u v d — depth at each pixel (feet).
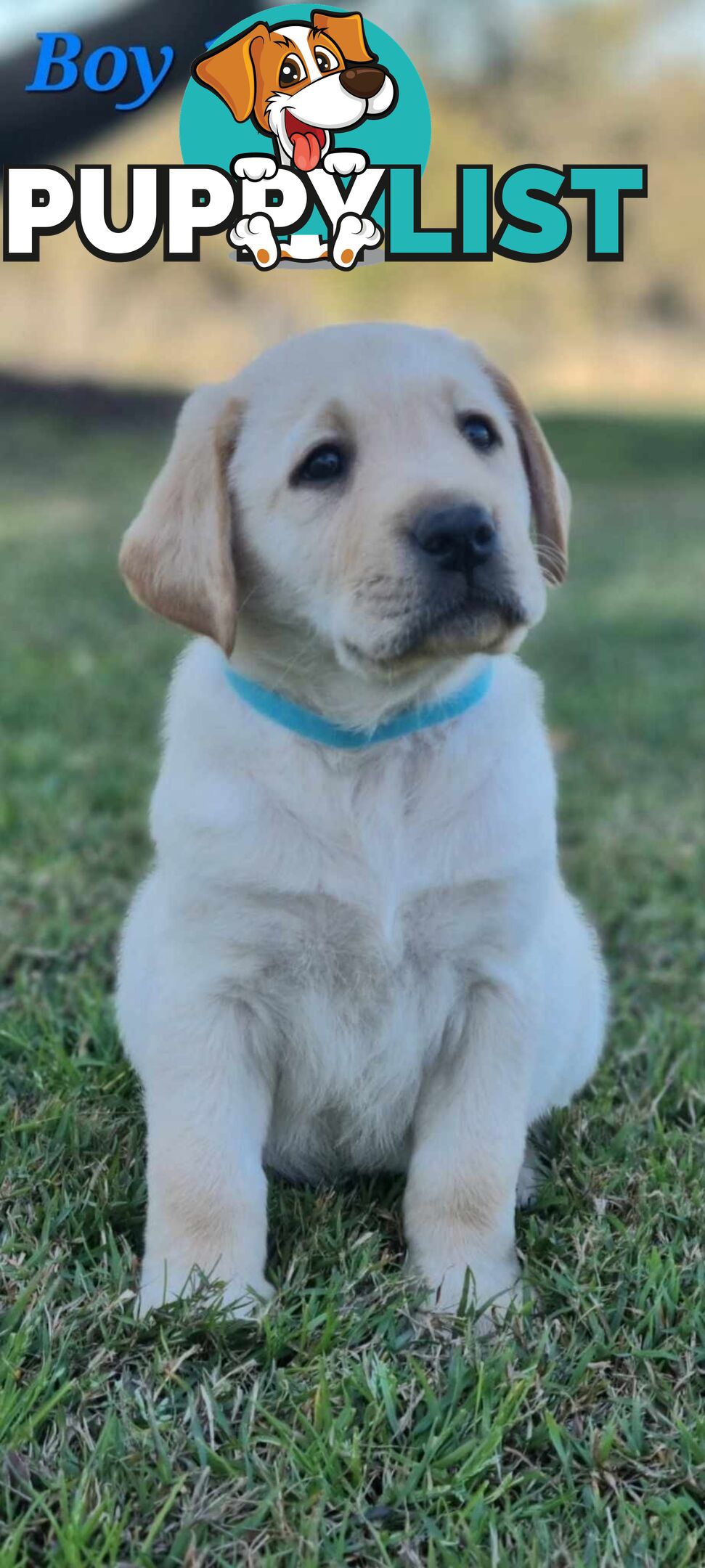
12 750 16.65
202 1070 7.53
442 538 6.75
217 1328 6.87
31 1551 5.74
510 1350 6.74
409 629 6.82
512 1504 6.08
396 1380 6.53
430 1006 7.77
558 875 8.72
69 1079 9.14
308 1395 6.52
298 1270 7.47
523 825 7.59
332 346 7.68
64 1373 6.57
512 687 8.07
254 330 75.82
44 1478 6.01
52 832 13.85
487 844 7.49
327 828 7.40
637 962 11.85
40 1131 8.59
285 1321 6.99
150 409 59.31
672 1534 5.85
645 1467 6.22
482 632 6.91
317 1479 6.03
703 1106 9.28
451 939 7.61
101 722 18.26
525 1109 7.86
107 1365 6.73
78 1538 5.62
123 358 72.90
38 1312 6.91
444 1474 6.10
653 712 19.65
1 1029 9.84
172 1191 7.42
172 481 7.72
